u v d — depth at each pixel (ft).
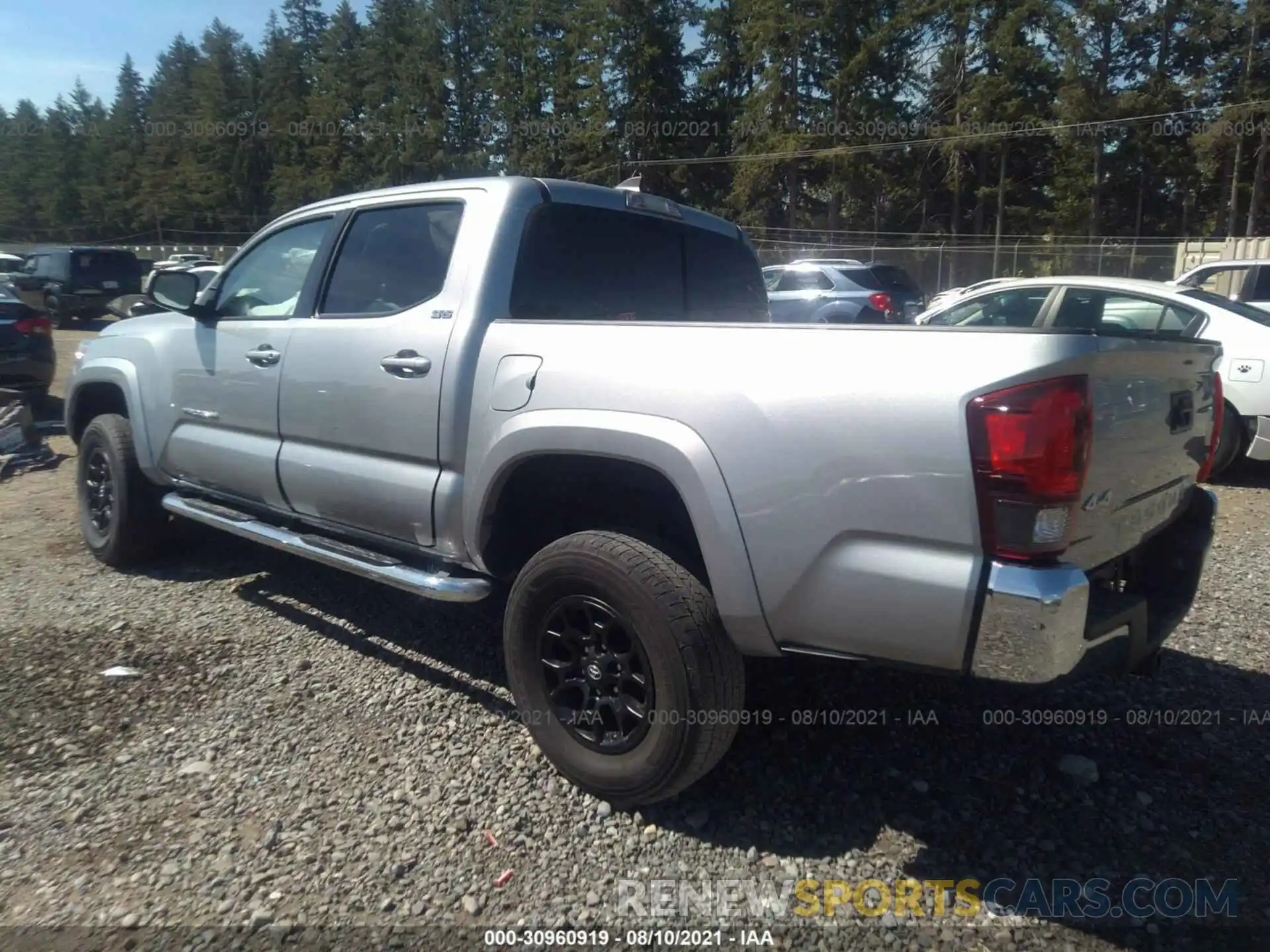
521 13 179.83
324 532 14.49
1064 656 8.05
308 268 14.35
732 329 9.52
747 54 153.07
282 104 234.58
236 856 9.68
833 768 11.30
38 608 16.29
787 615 9.15
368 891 9.18
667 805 10.55
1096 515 8.84
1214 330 24.84
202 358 15.51
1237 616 15.93
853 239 158.71
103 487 18.45
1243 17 136.36
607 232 13.39
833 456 8.70
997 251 115.24
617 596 9.81
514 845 9.87
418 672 13.76
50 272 81.51
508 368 11.10
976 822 10.28
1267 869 9.55
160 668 13.87
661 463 9.64
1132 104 135.54
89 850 9.79
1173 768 11.35
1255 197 138.41
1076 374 8.07
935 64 152.05
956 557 8.27
